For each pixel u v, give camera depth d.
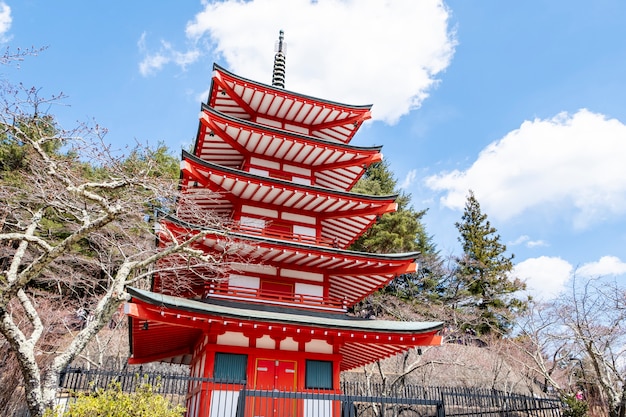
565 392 22.05
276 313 14.95
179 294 19.30
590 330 19.66
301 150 19.30
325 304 16.94
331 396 11.30
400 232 35.44
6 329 9.00
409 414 23.69
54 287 25.84
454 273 41.09
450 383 30.50
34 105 10.61
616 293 20.39
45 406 8.71
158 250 15.72
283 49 25.19
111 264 22.12
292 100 19.98
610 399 17.73
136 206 13.74
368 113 20.91
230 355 14.50
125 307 12.12
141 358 19.48
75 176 11.90
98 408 8.19
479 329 38.00
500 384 30.78
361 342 15.65
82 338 9.88
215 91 19.44
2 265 23.89
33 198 12.50
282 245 15.73
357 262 16.88
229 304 15.38
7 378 14.37
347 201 18.11
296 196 17.80
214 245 15.46
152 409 8.77
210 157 19.98
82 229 9.95
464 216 49.41
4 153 21.31
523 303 35.69
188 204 14.91
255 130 17.98
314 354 15.32
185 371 27.62
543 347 27.20
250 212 17.91
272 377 14.63
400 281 39.47
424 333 15.02
